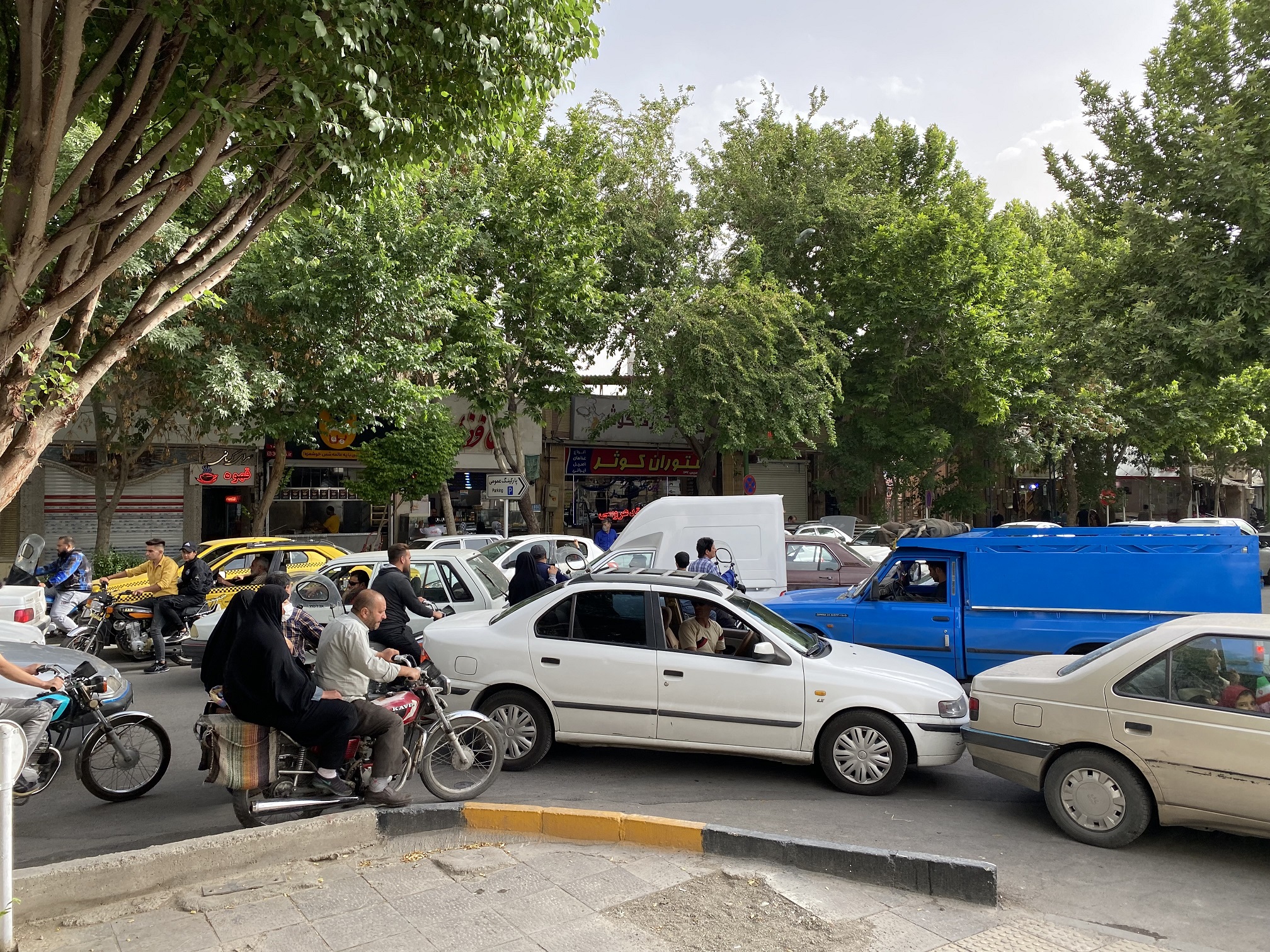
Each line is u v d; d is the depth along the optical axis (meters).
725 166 24.34
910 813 6.01
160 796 6.44
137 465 20.12
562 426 27.36
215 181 13.02
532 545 13.66
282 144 7.06
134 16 6.21
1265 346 12.21
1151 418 25.97
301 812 5.18
